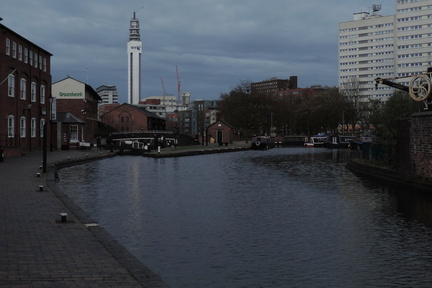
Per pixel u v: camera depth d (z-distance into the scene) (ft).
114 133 265.95
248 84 375.66
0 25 135.44
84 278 22.57
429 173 71.36
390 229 40.88
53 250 28.07
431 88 74.33
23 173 79.10
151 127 426.10
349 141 292.61
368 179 88.28
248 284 25.82
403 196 63.46
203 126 644.27
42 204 46.21
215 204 54.95
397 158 84.48
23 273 23.16
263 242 35.73
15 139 148.77
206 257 31.30
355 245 34.91
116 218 45.39
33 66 167.12
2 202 47.21
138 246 34.24
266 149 284.00
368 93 575.79
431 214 48.78
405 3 515.50
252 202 56.85
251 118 361.30
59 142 207.10
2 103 139.13
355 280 26.55
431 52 500.33
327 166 125.90
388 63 562.66
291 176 94.07
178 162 141.08
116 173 97.09
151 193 64.75
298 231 39.86
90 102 261.85
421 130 73.87
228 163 137.49
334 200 59.16
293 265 29.53
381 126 110.11
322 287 25.36
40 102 174.19
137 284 21.80
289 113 396.57
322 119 364.17
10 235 32.12
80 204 54.13
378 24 569.23
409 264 29.81
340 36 599.16
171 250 33.09
